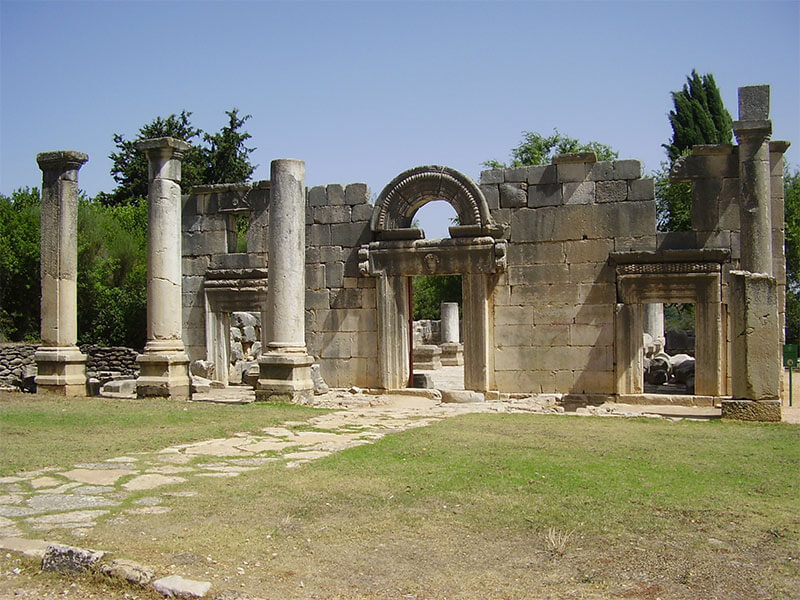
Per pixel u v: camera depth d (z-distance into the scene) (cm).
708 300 2123
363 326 2462
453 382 3353
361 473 1088
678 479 1078
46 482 1023
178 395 2123
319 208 2514
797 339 4881
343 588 665
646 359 2820
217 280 2745
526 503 925
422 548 765
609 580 686
